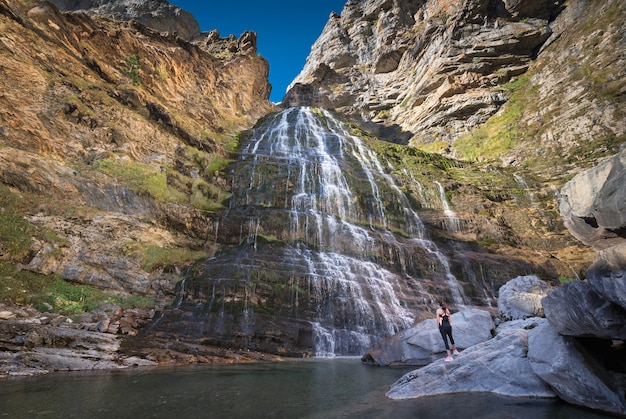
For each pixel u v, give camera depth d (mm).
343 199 23719
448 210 26094
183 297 14359
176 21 53406
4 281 11812
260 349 12766
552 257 22578
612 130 27125
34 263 12938
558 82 34062
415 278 19078
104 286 13766
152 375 8578
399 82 52031
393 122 48062
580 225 5195
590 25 35375
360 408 5891
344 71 58000
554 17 41844
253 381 8133
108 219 15883
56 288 12727
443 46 43719
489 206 26375
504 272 20391
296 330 13797
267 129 35156
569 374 5871
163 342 11719
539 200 26625
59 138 17375
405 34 54750
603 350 6469
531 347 6688
